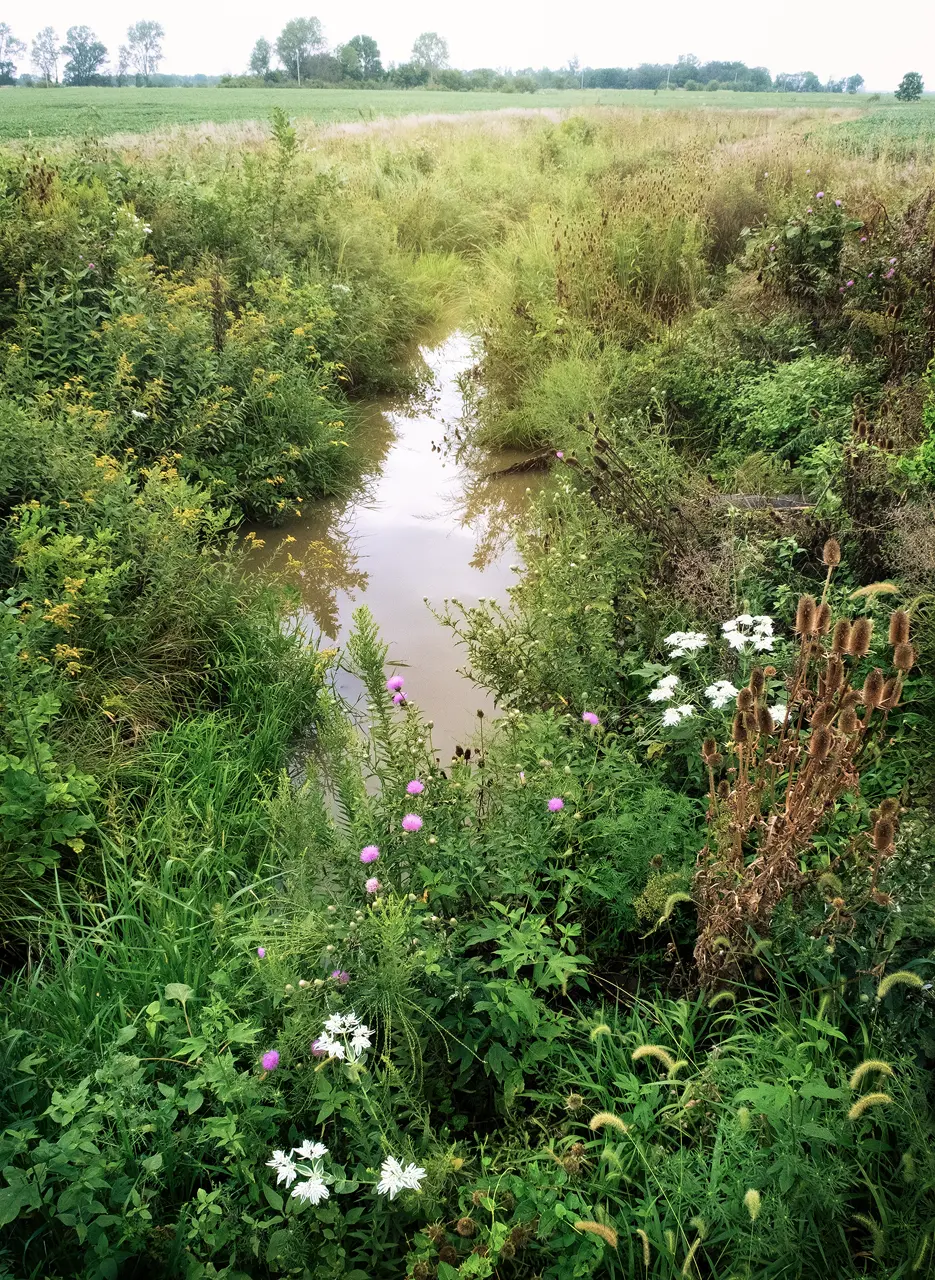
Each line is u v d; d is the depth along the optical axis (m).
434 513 6.83
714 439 6.50
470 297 11.30
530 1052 2.47
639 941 3.03
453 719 4.46
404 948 2.45
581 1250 2.06
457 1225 2.06
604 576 4.38
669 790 3.23
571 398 6.99
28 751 3.40
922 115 28.27
